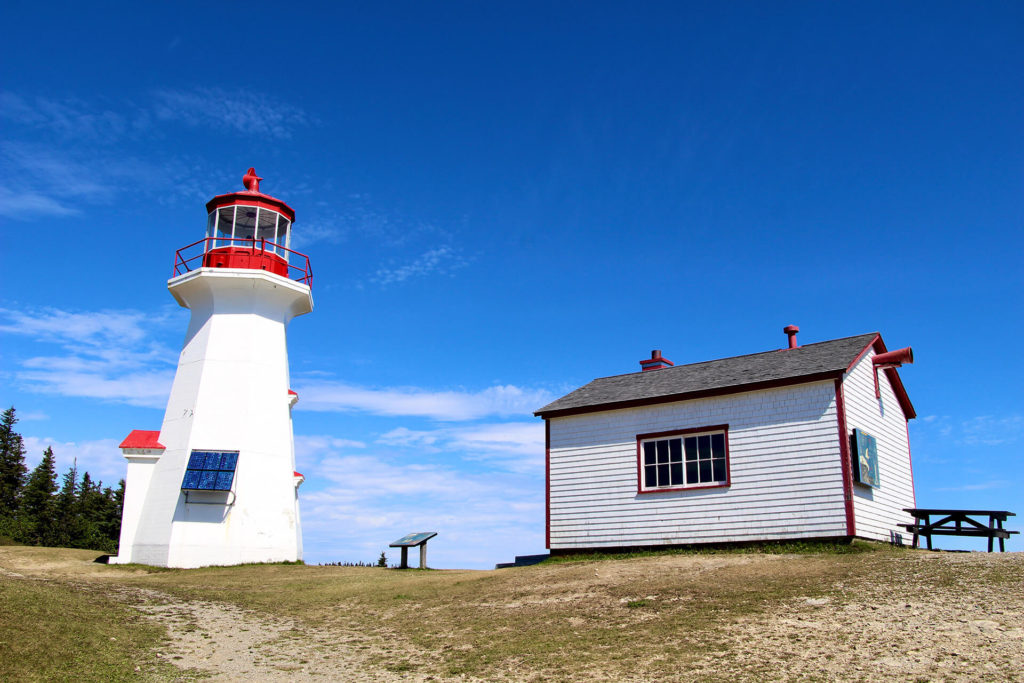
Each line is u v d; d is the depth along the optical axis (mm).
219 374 26766
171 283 28375
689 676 10195
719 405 21281
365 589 18797
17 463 49219
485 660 11844
